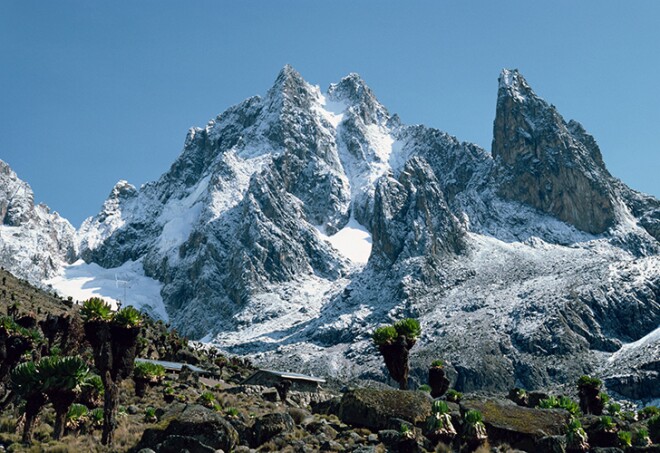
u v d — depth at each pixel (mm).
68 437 43031
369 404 45219
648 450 43562
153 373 64562
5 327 51812
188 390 69312
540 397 61531
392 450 40156
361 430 43375
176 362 115938
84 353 74812
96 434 44438
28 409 42188
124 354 42406
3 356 51000
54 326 69125
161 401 62125
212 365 120438
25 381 42188
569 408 49625
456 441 41375
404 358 51562
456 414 43125
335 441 41094
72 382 42906
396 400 45469
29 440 41906
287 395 77812
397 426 42938
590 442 44281
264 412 56281
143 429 45000
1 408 47375
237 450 38469
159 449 37125
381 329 52219
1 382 51094
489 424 42938
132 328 42719
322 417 46312
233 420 41594
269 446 39719
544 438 41500
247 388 74875
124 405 57625
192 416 39312
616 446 44094
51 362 42844
